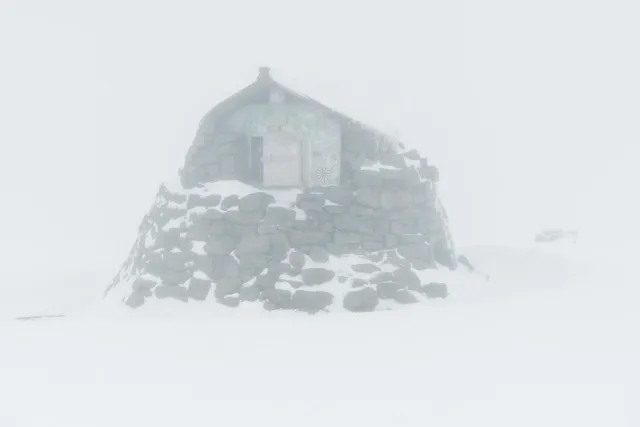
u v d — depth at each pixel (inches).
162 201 797.2
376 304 688.4
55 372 443.8
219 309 684.7
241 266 708.7
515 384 406.0
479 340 517.7
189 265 721.0
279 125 781.9
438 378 418.9
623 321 580.7
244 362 464.1
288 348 504.4
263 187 777.6
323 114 784.3
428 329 563.8
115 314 703.7
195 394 394.0
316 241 725.3
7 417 358.3
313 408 367.6
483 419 347.9
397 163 789.2
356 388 401.4
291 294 686.5
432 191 821.9
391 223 755.4
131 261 816.3
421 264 749.9
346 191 751.7
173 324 621.9
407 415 354.6
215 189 755.4
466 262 848.9
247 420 350.3
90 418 355.6
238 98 788.6
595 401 374.0
